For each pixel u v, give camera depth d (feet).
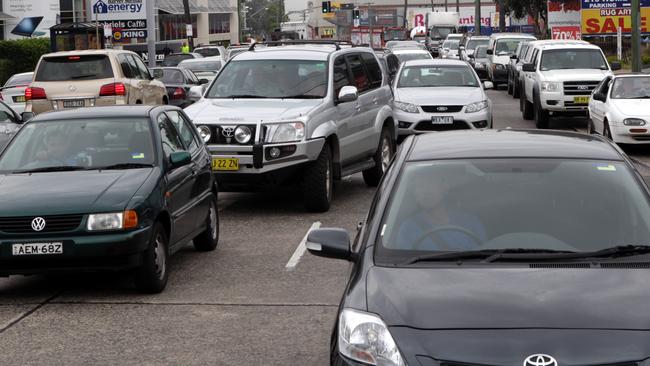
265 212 48.49
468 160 21.27
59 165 33.50
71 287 33.32
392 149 58.44
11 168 33.71
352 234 41.52
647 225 19.45
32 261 30.09
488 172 20.79
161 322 28.48
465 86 75.10
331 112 48.42
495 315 16.44
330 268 35.35
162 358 25.07
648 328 16.03
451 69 76.69
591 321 16.19
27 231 29.94
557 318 16.28
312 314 29.09
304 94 49.19
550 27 207.92
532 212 19.71
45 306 30.68
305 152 45.75
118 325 28.25
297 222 45.24
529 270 18.02
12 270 30.22
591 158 21.29
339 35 334.24
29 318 29.27
